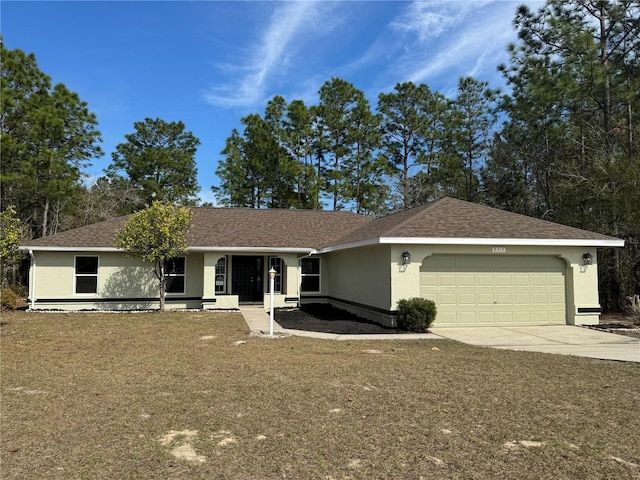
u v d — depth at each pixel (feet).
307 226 69.00
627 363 26.71
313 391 20.33
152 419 16.80
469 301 43.47
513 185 93.40
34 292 56.34
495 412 17.57
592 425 16.22
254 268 66.80
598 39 65.36
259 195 121.19
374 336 37.04
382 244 42.68
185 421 16.60
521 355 29.04
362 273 50.78
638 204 52.90
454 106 115.14
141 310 58.59
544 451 13.98
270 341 33.99
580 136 74.18
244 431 15.62
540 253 44.29
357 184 117.70
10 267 66.08
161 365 25.75
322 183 112.47
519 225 45.57
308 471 12.71
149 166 130.82
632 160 55.93
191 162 138.10
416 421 16.57
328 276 65.87
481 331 40.32
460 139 112.57
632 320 45.57
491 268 44.06
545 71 69.87
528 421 16.61
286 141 115.14
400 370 24.44
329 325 44.09
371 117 115.55
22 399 19.22
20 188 83.66
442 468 12.89
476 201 105.70
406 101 118.11
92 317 48.73
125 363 26.30
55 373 23.84
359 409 17.89
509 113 87.20
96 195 109.70
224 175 123.54
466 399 19.20
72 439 14.94
